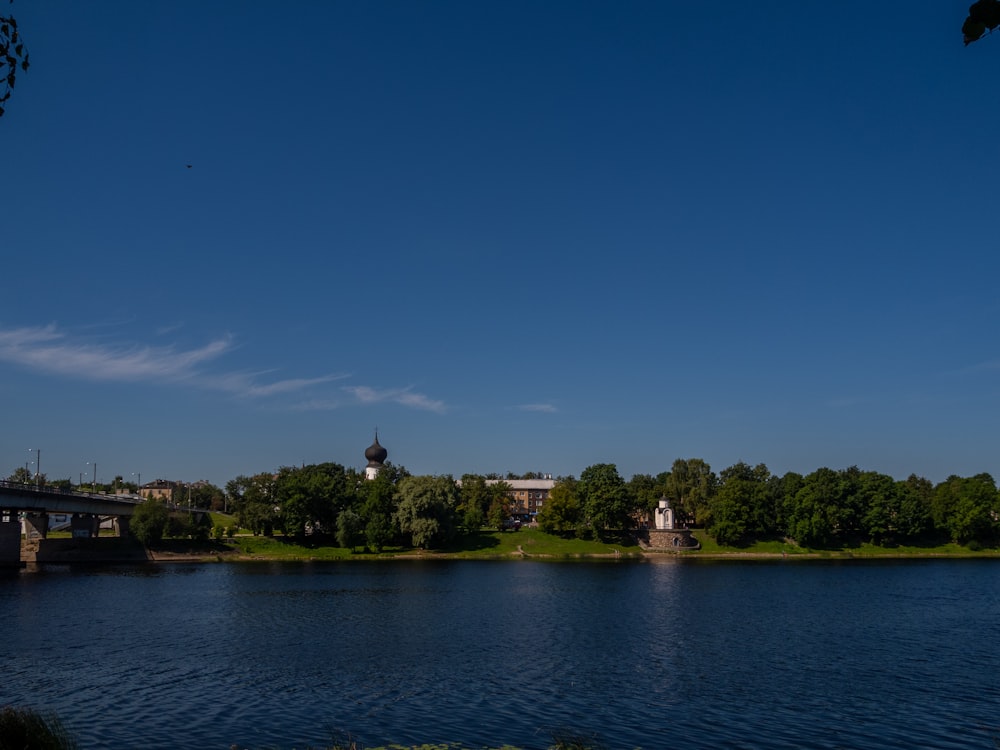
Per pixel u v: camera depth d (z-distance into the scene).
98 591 109.31
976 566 165.75
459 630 79.19
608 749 41.75
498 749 41.25
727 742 43.44
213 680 56.94
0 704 50.12
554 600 103.31
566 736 43.50
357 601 100.81
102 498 162.75
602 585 122.75
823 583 127.69
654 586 121.94
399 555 178.00
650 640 74.25
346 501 186.38
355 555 176.38
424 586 118.94
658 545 198.88
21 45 17.83
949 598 108.00
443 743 42.28
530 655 66.69
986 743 43.75
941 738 44.59
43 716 47.34
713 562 176.00
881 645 72.50
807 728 46.22
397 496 186.75
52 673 58.91
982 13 11.20
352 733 44.19
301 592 110.00
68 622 82.50
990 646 72.25
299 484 177.00
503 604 98.88
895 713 49.56
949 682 57.88
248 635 75.50
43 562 154.75
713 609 95.75
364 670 60.50
